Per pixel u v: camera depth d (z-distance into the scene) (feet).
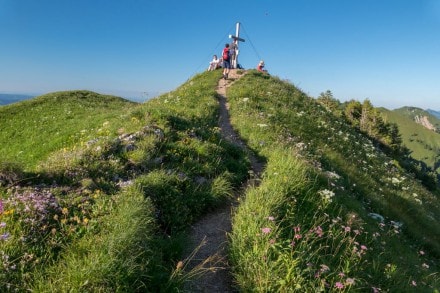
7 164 29.76
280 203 29.45
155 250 23.30
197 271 23.58
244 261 23.29
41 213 24.30
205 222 31.45
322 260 24.16
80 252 21.12
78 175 31.60
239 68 136.15
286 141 56.90
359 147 83.76
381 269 27.96
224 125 66.23
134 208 25.17
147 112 52.11
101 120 82.99
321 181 38.78
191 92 90.63
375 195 50.98
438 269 39.47
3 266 19.24
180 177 34.83
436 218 65.26
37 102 139.23
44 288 18.21
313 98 118.21
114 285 18.75
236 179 40.01
